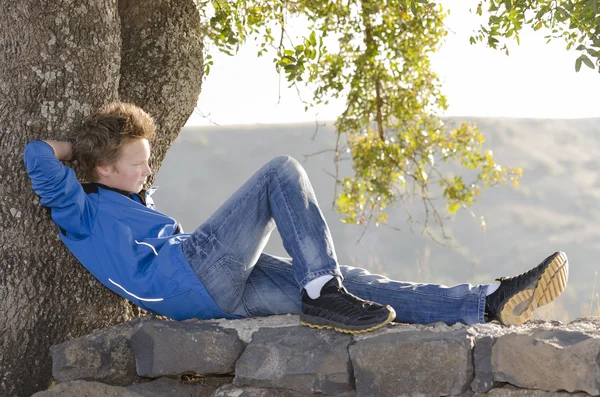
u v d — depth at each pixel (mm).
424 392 3465
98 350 3916
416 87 9102
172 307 3859
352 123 9328
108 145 3834
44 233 4160
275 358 3680
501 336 3426
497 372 3402
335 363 3598
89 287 4336
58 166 3758
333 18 8156
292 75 5609
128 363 3945
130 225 3906
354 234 38906
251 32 6918
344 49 8586
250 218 3754
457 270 34562
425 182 9625
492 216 42188
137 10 5102
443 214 40594
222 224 3744
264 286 3963
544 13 4984
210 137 56219
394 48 8516
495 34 5598
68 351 3916
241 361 3734
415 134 9500
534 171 52312
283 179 3719
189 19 5363
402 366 3496
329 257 3648
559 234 39719
